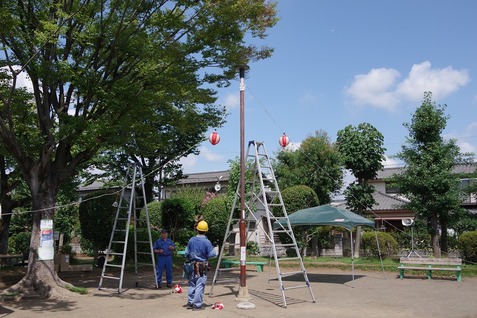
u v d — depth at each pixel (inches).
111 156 868.0
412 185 673.6
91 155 477.7
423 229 772.0
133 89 425.1
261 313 332.2
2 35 378.3
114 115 446.9
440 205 649.6
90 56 458.9
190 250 361.4
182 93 475.2
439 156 657.0
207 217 844.0
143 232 692.7
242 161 404.2
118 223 659.4
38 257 426.6
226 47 454.9
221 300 394.9
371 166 811.4
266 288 486.6
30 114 513.7
